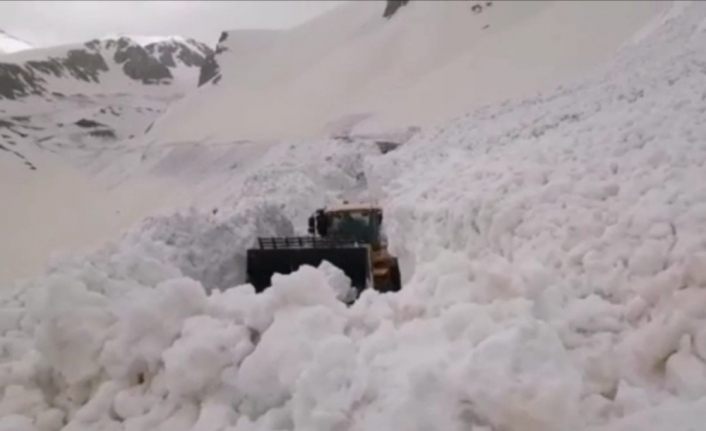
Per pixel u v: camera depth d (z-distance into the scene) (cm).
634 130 796
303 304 296
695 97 916
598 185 559
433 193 819
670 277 346
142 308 288
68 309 296
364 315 316
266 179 1473
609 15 3259
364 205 859
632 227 441
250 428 247
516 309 277
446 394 225
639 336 315
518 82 2855
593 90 1570
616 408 257
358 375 245
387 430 218
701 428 232
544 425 210
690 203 450
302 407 238
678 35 1920
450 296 317
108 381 284
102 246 480
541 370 225
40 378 299
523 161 817
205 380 265
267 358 260
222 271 698
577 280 409
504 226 564
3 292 412
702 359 288
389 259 776
